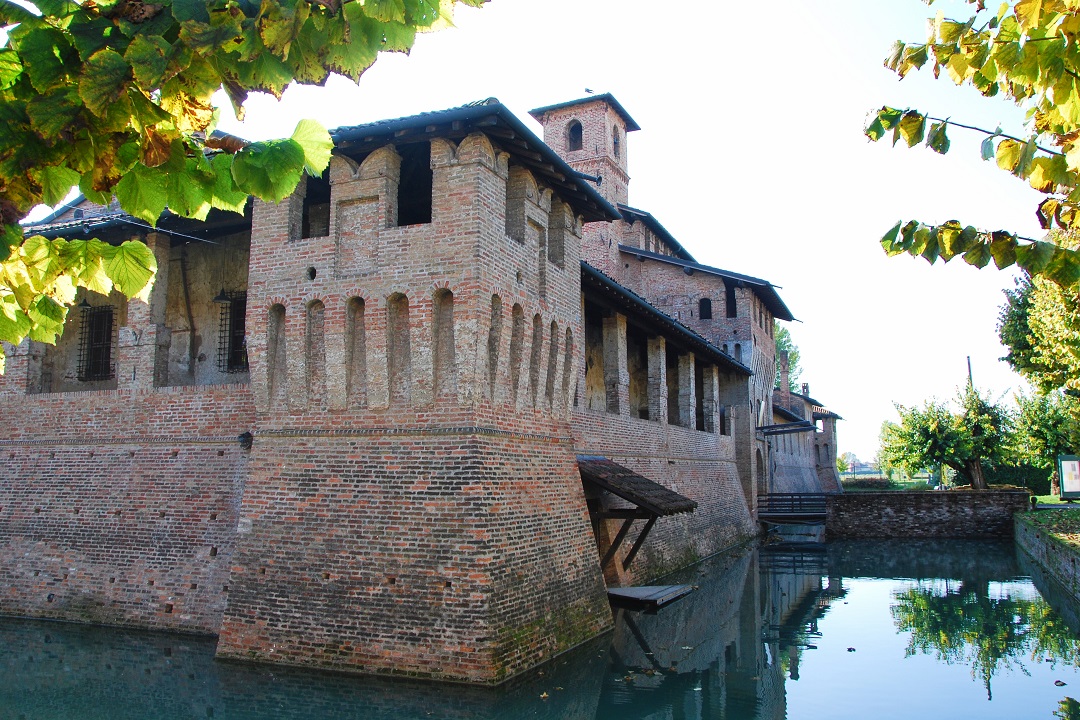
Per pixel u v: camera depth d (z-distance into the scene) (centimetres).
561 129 4197
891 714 1289
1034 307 2948
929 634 1912
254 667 1390
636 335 2989
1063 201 700
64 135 376
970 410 4859
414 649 1314
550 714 1248
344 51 412
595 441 2209
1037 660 1658
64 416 1894
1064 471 4500
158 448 1777
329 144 449
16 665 1427
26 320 507
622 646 1714
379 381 1466
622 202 4278
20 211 404
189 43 359
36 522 1839
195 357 1992
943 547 3731
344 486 1448
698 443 3225
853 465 13738
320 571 1411
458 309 1427
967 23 628
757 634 1898
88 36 363
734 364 3703
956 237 661
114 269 477
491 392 1480
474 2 427
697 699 1370
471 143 1463
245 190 428
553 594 1516
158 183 423
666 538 2702
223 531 1655
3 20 365
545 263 1697
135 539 1730
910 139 676
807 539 4281
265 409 1551
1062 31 553
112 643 1560
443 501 1377
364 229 1528
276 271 1573
